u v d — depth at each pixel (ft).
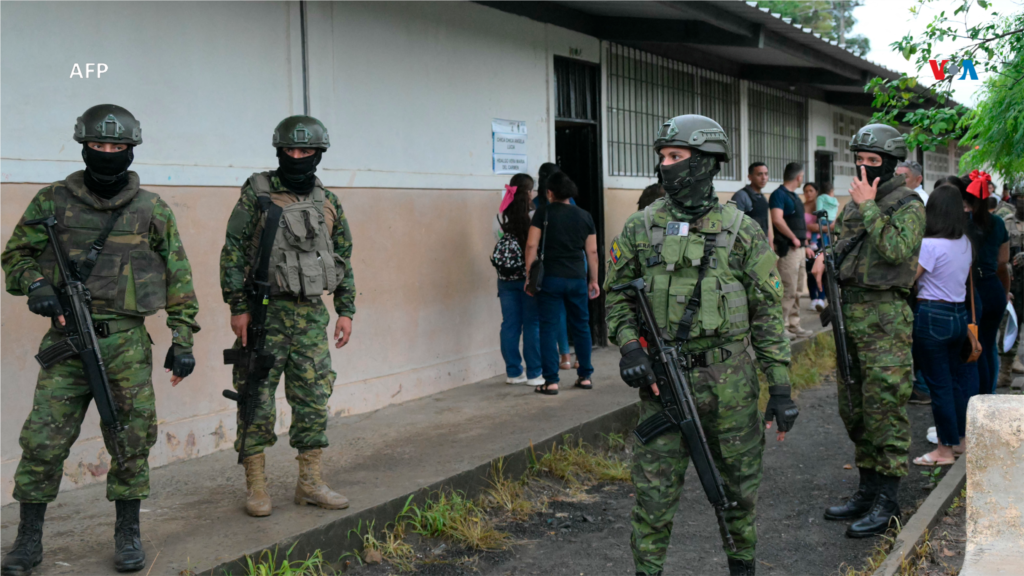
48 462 10.07
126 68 14.17
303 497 12.75
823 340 29.37
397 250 19.53
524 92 23.50
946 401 16.24
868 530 13.35
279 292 12.02
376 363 19.07
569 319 20.85
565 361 23.71
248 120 16.20
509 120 22.95
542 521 14.35
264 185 12.15
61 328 10.07
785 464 17.85
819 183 46.70
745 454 9.82
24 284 9.95
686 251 9.70
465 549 13.01
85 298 10.02
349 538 12.28
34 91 13.01
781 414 9.64
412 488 13.56
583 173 26.45
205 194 15.43
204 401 15.64
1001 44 16.79
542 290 20.20
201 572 10.35
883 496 13.46
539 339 21.30
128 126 10.09
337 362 18.11
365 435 16.85
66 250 10.13
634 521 9.91
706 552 13.08
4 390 12.76
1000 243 18.65
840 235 13.80
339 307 13.16
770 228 26.43
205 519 12.14
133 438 10.42
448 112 20.88
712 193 10.04
